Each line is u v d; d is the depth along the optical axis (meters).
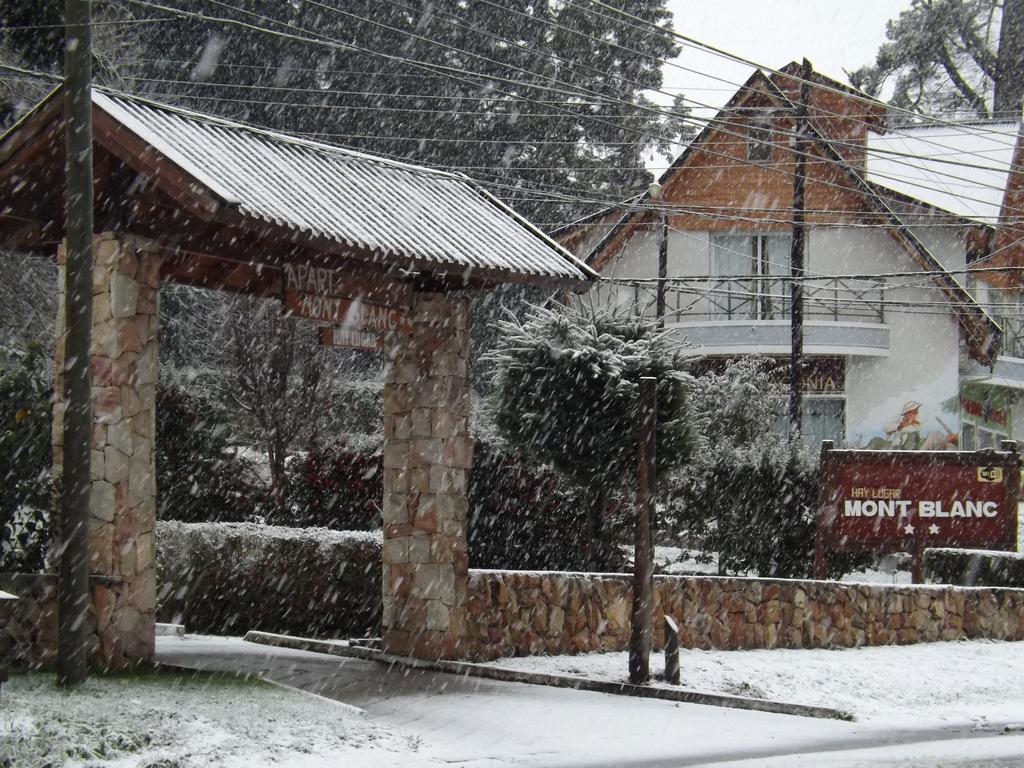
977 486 20.55
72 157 11.25
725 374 30.92
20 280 26.72
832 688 14.91
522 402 17.95
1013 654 18.05
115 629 11.79
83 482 11.14
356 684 13.13
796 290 27.44
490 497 19.25
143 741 9.12
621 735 11.17
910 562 24.20
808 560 21.75
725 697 13.12
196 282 13.39
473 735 10.91
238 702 10.78
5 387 12.20
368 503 20.27
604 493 18.61
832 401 36.41
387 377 15.25
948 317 35.72
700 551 22.98
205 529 17.45
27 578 11.60
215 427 21.14
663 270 30.03
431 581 14.73
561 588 15.91
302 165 13.88
